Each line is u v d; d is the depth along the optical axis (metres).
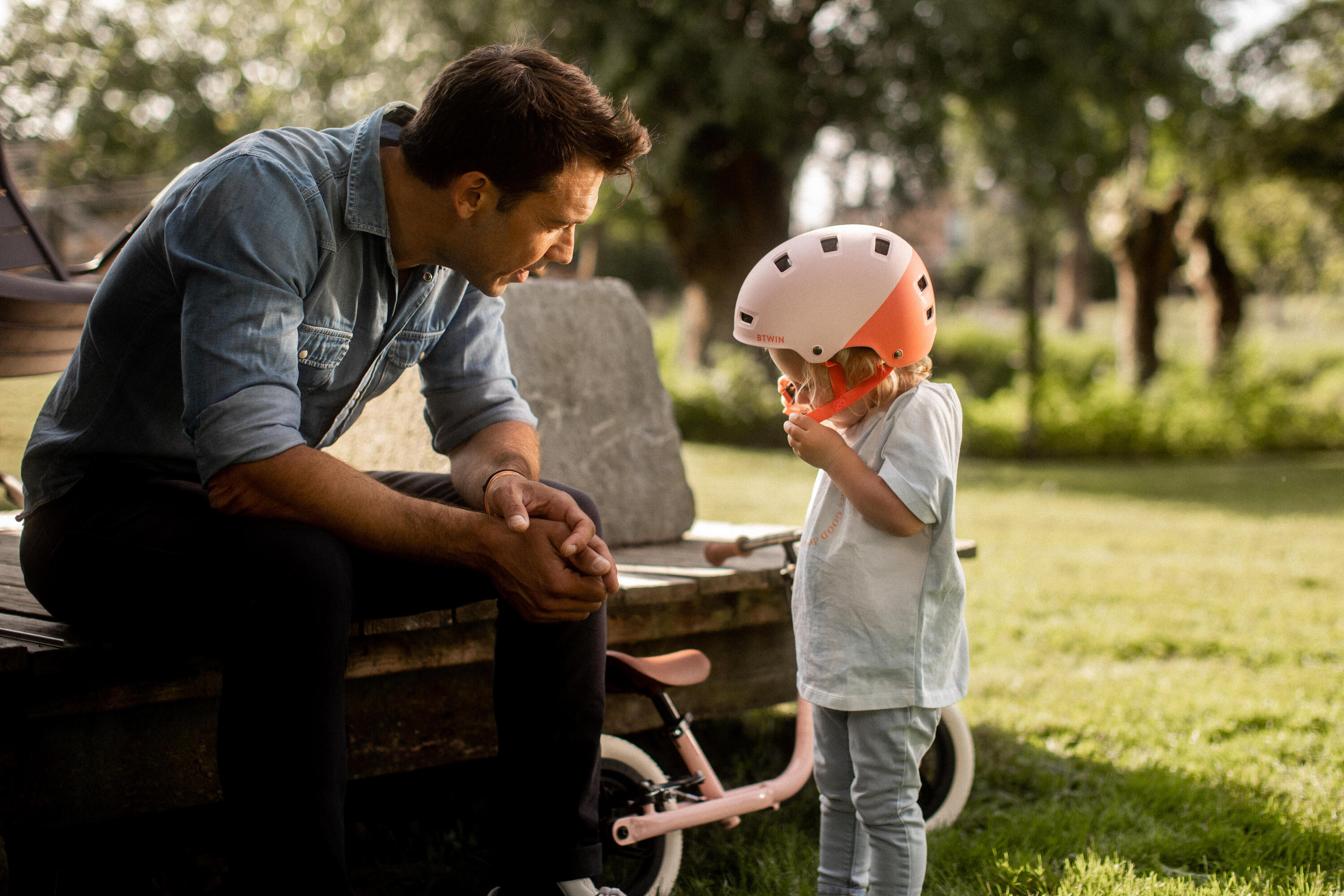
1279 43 15.32
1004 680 3.81
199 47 15.62
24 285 2.75
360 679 2.11
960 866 2.39
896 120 11.23
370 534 1.60
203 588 1.63
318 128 11.99
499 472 1.88
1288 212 19.17
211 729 1.94
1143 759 3.03
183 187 1.68
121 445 1.76
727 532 3.48
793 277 1.98
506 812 1.78
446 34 11.23
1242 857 2.39
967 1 10.23
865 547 1.95
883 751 1.93
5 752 1.71
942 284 44.19
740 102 10.33
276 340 1.62
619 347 3.37
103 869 2.32
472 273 1.81
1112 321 38.22
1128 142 12.84
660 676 2.14
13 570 2.44
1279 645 4.30
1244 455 14.92
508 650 1.77
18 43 15.47
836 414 2.07
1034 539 7.13
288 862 1.49
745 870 2.35
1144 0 10.73
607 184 11.70
